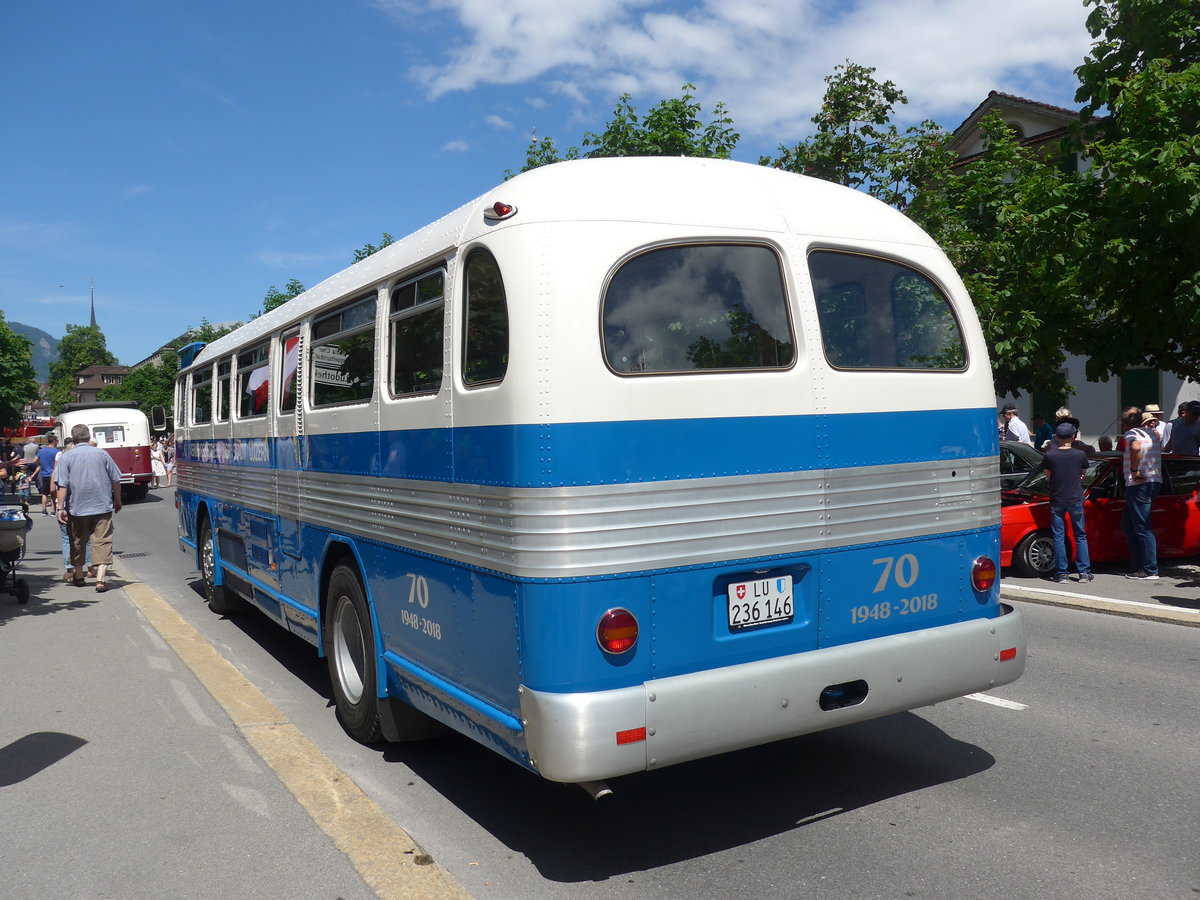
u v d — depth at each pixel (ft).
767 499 12.66
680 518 12.03
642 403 11.85
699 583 12.17
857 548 13.46
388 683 16.35
